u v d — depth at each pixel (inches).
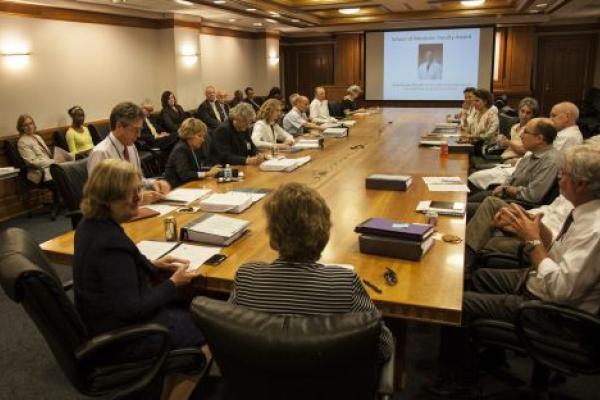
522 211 80.7
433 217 93.9
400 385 85.7
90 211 65.1
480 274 91.7
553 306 65.7
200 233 86.0
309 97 560.1
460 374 83.2
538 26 458.0
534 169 130.2
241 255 81.1
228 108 354.9
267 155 167.2
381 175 129.3
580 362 66.4
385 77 476.4
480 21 429.1
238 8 301.9
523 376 90.0
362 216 100.6
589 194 68.0
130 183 65.2
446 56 454.3
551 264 70.3
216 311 45.7
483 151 216.2
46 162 200.7
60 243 88.7
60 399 87.7
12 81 218.4
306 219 50.7
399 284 69.2
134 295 64.4
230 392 49.1
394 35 464.4
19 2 218.4
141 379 63.1
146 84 316.2
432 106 468.8
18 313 120.6
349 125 259.6
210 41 392.2
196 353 67.2
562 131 154.3
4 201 204.4
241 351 43.7
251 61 468.4
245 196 109.4
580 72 461.1
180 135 136.2
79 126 234.8
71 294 112.8
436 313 63.2
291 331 42.3
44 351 103.4
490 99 226.4
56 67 243.1
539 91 476.4
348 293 49.1
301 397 45.3
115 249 64.1
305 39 546.0
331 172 144.6
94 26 267.3
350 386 45.4
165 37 323.0
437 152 178.2
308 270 50.5
